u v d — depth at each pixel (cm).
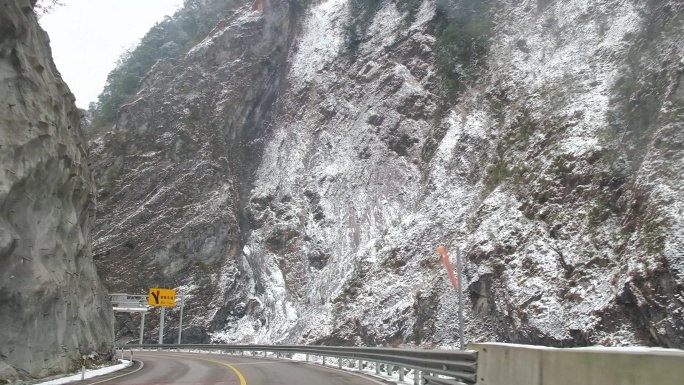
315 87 6488
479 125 4547
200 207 5538
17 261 1577
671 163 2706
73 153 2220
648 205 2627
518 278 2969
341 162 5531
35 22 2133
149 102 6588
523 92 4384
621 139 3178
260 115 6631
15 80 1770
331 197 5294
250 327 4744
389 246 4197
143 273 5125
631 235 2664
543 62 4497
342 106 6062
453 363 1095
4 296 1509
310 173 5675
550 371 677
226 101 6525
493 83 4812
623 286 2412
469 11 5741
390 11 6619
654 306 2252
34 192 1742
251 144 6394
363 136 5559
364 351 1902
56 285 1772
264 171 6053
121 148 6272
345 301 4025
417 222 4194
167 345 4447
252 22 7231
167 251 5238
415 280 3769
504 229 3294
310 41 7125
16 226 1620
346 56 6600
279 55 7038
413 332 3394
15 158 1630
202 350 4403
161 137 6266
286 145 6131
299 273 4884
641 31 3628
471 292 3198
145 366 2338
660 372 493
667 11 3528
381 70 6041
